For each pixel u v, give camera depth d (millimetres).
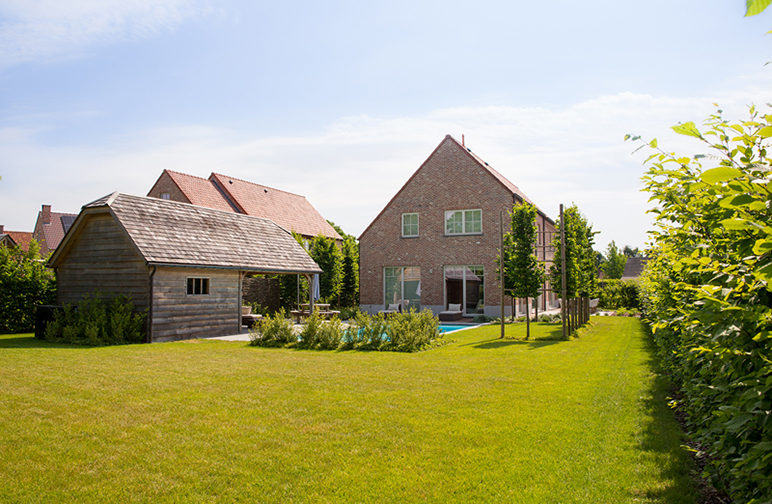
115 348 12594
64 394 7176
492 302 24141
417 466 4527
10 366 9531
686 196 3467
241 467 4543
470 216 25188
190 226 17031
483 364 9891
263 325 14172
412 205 26141
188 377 8492
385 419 5941
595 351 11688
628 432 5398
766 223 2066
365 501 3873
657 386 7609
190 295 15641
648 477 4227
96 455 4832
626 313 26812
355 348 12828
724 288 2348
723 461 3271
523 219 15273
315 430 5539
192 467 4547
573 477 4254
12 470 4492
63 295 15992
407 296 26328
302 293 26328
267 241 20188
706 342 2951
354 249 29672
